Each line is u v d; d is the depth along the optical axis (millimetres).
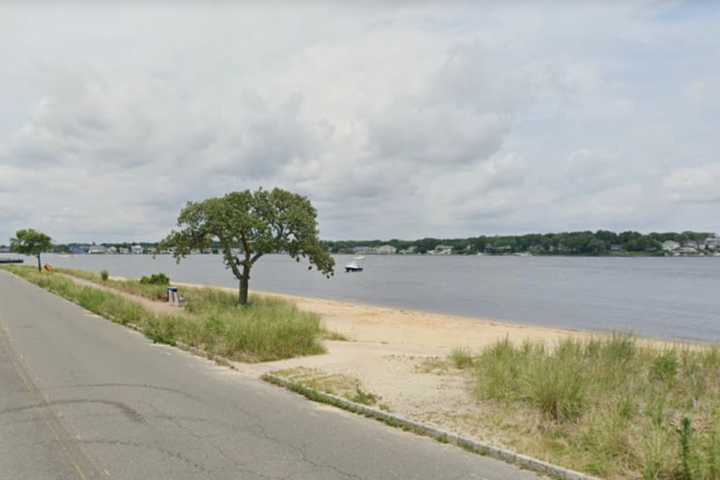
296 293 47812
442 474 4875
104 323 16141
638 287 58688
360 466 5035
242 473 4812
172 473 4781
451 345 15812
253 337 11133
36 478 4625
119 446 5453
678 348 11023
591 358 9742
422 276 82875
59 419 6340
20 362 9797
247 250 23594
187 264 150000
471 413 6680
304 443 5656
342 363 10305
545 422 6184
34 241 59125
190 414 6660
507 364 8797
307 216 23094
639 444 5180
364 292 49844
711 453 4727
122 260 180625
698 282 68125
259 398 7578
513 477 4840
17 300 23625
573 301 41875
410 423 6242
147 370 9359
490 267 122188
